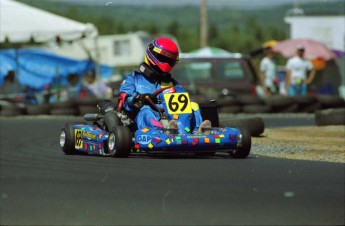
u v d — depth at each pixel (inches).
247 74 2428.6
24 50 2987.2
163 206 698.8
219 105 2316.7
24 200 734.5
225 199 727.1
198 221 637.9
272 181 830.5
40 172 924.0
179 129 1040.8
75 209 690.2
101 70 3609.7
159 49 1083.3
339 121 1752.0
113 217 656.4
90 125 1138.7
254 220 637.9
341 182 821.2
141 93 1083.3
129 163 987.9
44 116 2235.5
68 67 3009.4
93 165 978.7
